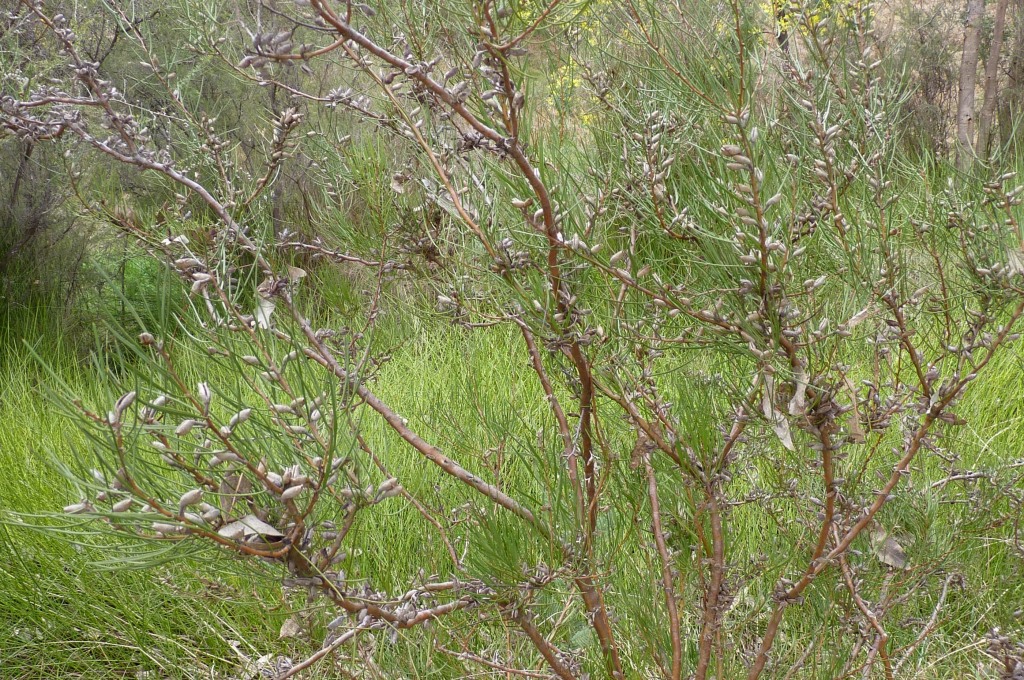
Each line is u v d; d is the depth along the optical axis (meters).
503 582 1.49
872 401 1.55
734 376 1.67
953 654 2.18
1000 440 3.02
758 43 1.72
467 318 1.72
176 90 1.75
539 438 1.74
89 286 4.87
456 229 1.76
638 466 1.76
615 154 1.62
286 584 1.22
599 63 1.84
